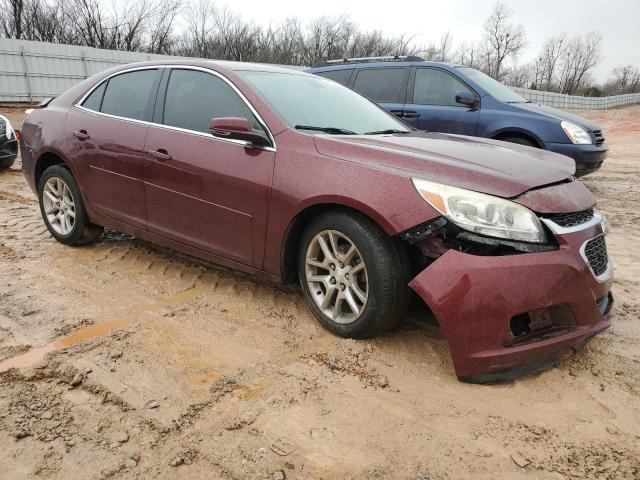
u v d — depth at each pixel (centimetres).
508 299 244
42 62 2122
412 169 276
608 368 279
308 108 355
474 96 720
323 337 307
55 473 198
